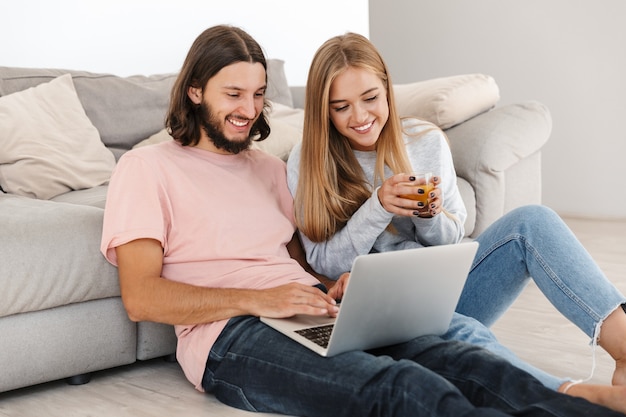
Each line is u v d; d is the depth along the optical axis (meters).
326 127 1.97
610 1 4.88
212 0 3.92
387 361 1.56
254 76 1.94
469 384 1.56
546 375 1.65
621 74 4.89
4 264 1.84
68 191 2.70
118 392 1.97
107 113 3.05
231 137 1.96
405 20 5.87
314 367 1.61
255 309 1.76
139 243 1.83
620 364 1.76
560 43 5.12
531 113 3.22
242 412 1.79
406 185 1.83
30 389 2.02
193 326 1.87
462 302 2.03
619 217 4.98
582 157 5.10
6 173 2.62
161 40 3.74
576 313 1.78
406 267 1.59
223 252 1.90
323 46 1.97
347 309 1.56
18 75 2.91
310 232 2.03
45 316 1.94
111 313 2.05
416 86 3.34
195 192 1.92
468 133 3.14
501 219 1.97
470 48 5.55
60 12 3.38
